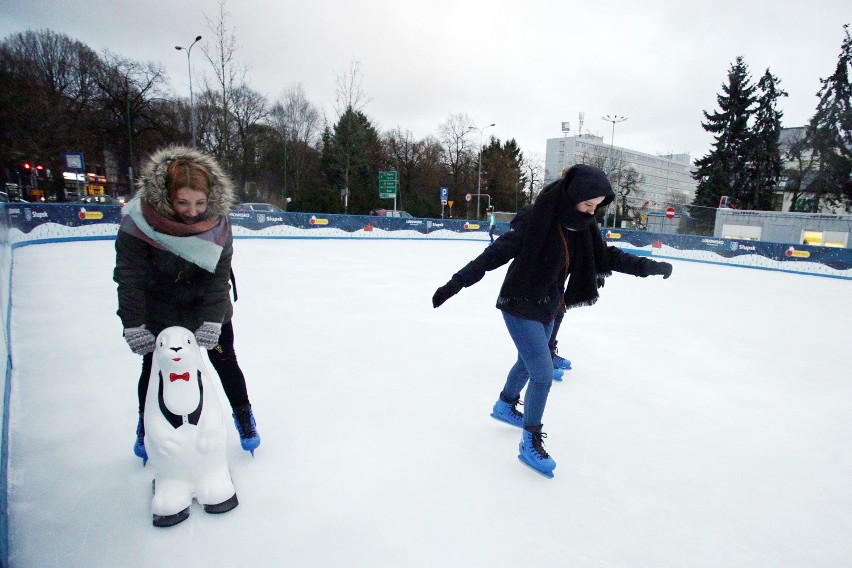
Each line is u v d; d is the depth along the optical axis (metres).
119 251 1.65
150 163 1.62
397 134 45.09
